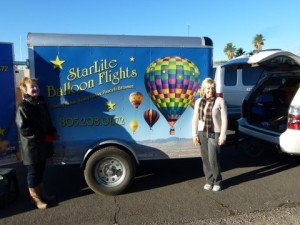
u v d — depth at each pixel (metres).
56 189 5.75
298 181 5.95
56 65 5.19
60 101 5.27
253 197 5.25
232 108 10.20
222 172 6.54
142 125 5.53
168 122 5.60
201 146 5.56
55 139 5.15
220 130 5.41
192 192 5.50
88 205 5.07
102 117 5.41
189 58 5.52
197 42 5.53
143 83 5.45
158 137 5.59
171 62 5.48
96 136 5.43
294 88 7.29
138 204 5.07
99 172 5.39
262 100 7.45
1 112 5.11
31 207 5.05
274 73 7.29
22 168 6.91
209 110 5.36
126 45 5.34
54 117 5.28
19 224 4.53
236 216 4.60
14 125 5.18
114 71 5.37
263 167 6.81
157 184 5.89
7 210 4.96
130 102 5.45
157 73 5.46
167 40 5.46
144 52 5.40
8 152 5.18
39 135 4.81
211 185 5.61
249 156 7.60
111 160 5.38
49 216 4.74
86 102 5.34
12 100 5.14
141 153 5.56
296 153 6.04
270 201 5.09
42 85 5.18
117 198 5.31
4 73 5.07
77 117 5.34
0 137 5.12
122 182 5.39
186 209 4.86
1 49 5.03
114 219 4.60
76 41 5.22
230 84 10.17
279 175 6.30
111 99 5.41
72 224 4.49
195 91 5.61
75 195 5.47
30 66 5.13
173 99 5.56
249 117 7.26
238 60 8.88
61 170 6.74
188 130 5.67
